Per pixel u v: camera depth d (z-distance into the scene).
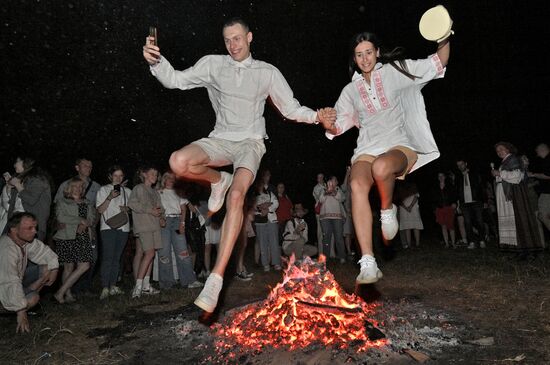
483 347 3.56
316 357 3.37
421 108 3.80
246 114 3.71
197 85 3.83
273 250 8.11
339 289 4.66
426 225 14.82
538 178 7.68
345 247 9.35
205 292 3.07
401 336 3.77
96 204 6.25
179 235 6.80
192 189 7.16
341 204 8.72
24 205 5.88
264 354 3.52
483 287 5.49
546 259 6.97
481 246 9.55
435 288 5.66
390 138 3.67
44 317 5.05
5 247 4.62
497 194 7.39
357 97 3.81
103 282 6.20
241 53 3.68
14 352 3.98
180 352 3.84
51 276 5.16
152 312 5.22
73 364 3.72
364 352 3.44
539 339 3.67
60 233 5.86
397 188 10.49
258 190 8.19
